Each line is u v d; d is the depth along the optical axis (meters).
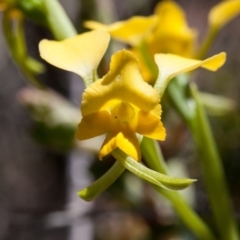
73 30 0.14
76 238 0.23
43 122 0.18
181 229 0.19
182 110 0.14
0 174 0.35
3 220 0.31
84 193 0.10
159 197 0.19
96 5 0.18
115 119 0.10
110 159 0.19
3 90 0.36
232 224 0.15
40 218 0.20
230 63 0.30
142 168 0.10
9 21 0.15
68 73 0.24
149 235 0.19
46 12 0.14
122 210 0.19
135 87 0.10
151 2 0.24
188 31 0.16
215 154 0.14
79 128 0.10
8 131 0.35
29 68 0.15
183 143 0.20
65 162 0.23
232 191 0.20
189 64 0.11
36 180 0.34
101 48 0.11
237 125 0.21
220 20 0.16
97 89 0.10
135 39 0.15
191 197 0.19
